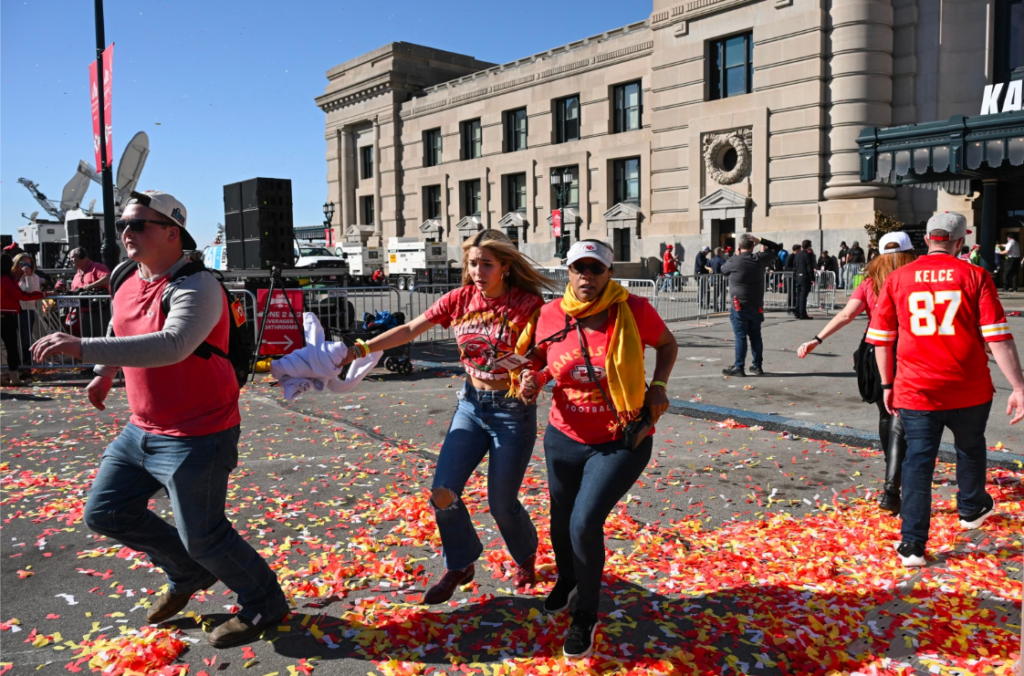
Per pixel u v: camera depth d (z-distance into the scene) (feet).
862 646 10.15
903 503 12.89
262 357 35.60
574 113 125.39
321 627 11.00
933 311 12.73
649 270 113.50
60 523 15.60
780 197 98.78
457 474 10.94
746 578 12.34
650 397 10.39
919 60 91.81
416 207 151.23
